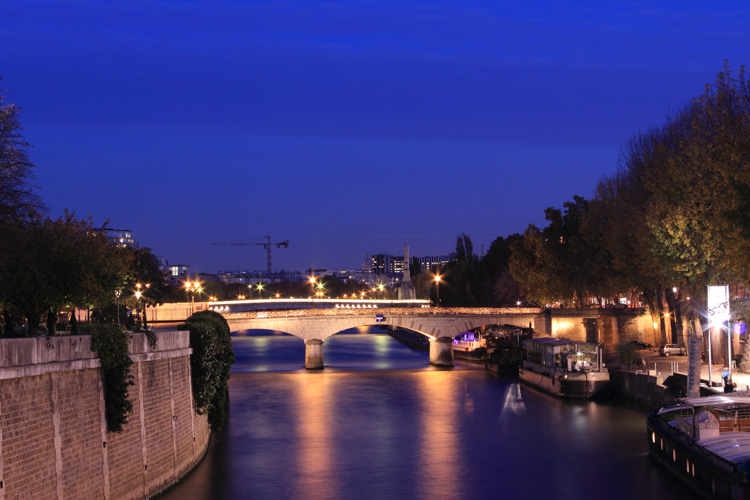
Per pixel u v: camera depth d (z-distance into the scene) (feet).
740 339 357.41
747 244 222.07
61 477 118.73
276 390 366.43
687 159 307.37
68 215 157.89
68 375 122.93
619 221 363.76
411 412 299.79
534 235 495.00
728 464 154.20
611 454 219.20
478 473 202.39
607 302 546.67
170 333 174.09
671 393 266.16
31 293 147.95
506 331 536.01
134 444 148.66
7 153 184.24
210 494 174.70
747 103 258.16
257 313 457.27
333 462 214.69
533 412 294.87
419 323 483.51
